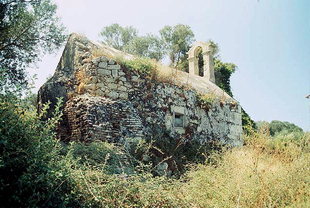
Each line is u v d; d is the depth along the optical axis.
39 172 3.86
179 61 32.03
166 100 11.89
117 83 10.55
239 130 15.10
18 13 13.16
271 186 4.84
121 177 4.60
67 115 9.61
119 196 4.14
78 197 3.92
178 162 10.30
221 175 5.86
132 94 10.82
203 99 13.53
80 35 11.56
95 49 11.18
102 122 8.47
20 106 4.40
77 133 8.75
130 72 11.02
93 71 10.17
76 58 10.95
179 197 4.66
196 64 19.34
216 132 13.76
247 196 4.66
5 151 3.77
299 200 4.44
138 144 8.17
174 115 12.03
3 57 13.79
